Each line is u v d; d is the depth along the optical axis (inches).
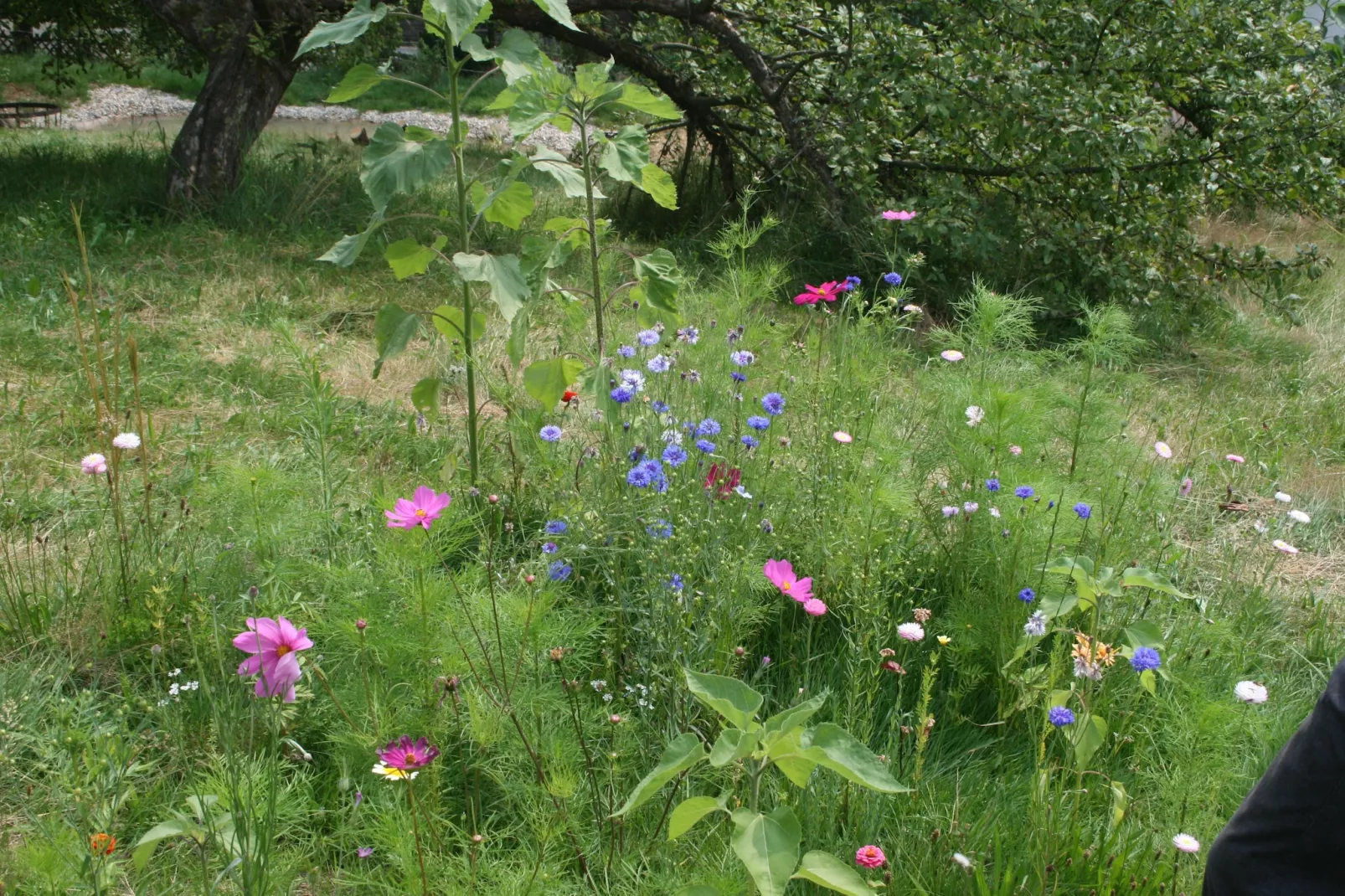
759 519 131.6
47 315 221.0
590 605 117.7
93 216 309.9
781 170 358.3
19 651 116.0
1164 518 166.4
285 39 349.4
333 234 324.8
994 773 109.5
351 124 863.1
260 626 86.2
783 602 128.6
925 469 156.0
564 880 88.4
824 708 112.4
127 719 107.9
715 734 102.3
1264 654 137.6
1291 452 224.4
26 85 885.8
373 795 95.9
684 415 156.3
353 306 256.4
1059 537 127.6
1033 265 314.8
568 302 157.0
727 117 411.5
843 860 90.1
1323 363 298.4
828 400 153.8
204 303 247.3
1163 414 229.3
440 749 92.7
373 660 101.4
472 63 1001.5
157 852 90.6
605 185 420.2
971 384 146.3
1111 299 308.5
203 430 179.0
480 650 99.5
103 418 178.2
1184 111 347.6
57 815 90.7
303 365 151.3
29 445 168.2
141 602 119.8
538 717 95.8
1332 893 58.4
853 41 328.2
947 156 337.1
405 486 155.6
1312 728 58.6
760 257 327.0
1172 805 96.9
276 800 85.5
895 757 103.3
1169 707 105.7
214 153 332.8
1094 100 299.3
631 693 108.3
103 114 863.1
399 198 361.7
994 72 306.5
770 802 95.9
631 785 100.0
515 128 136.6
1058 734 104.8
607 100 141.1
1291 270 329.4
